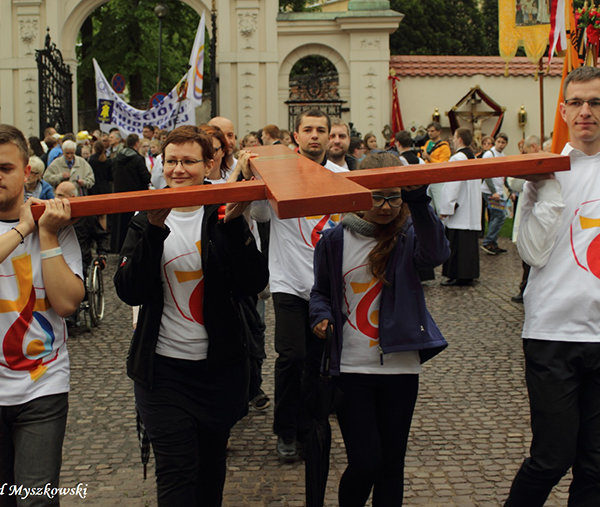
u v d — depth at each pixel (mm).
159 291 3143
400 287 3291
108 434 5129
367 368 3324
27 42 21688
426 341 3283
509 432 5066
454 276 10242
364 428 3285
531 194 3205
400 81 21328
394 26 20875
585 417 3113
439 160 12359
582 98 3178
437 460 4613
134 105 23531
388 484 3355
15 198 2996
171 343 3139
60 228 3021
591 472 3078
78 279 2988
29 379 2930
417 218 3168
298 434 4547
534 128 21547
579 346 3084
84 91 29141
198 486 3357
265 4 21141
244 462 4652
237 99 21406
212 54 19516
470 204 10094
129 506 4074
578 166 3201
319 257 3434
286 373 4586
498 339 7508
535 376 3154
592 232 3121
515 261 12617
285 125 21594
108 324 8523
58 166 12320
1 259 2826
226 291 3174
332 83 21484
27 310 2943
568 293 3100
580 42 8594
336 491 4207
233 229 3057
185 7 28922
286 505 4062
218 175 4969
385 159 3158
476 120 21422
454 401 5703
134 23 28109
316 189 2154
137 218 3203
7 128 2969
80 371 6656
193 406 3135
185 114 18203
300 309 4574
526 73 21359
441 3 34688
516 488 3211
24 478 2861
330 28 21156
